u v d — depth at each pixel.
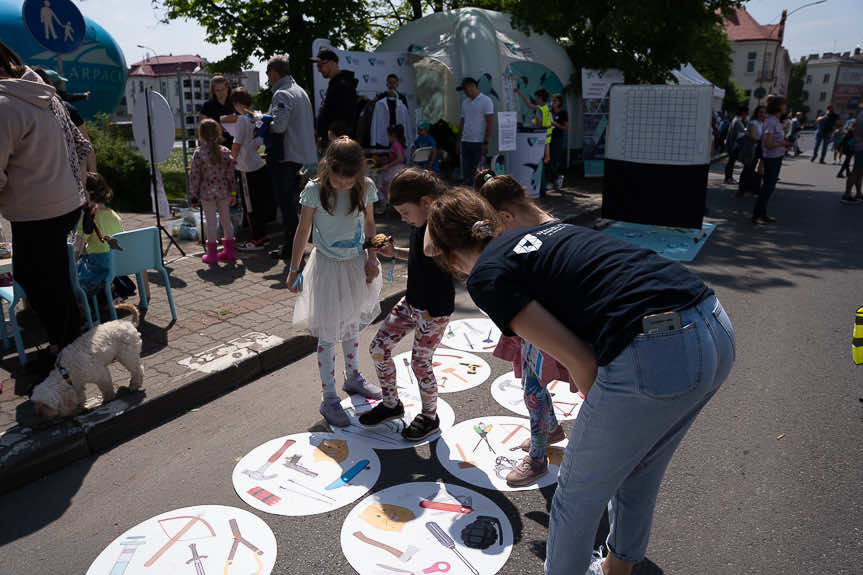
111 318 4.38
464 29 11.58
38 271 3.46
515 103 11.96
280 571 2.32
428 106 12.90
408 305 3.16
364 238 3.49
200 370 3.80
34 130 3.20
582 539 1.76
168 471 2.99
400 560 2.38
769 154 8.80
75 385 3.19
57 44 6.58
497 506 2.72
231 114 7.64
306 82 17.70
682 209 7.84
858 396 3.65
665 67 14.07
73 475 2.97
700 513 2.61
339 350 4.53
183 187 11.69
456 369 4.16
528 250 1.70
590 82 13.68
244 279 5.82
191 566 2.35
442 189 2.85
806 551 2.37
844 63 91.38
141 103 6.83
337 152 3.07
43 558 2.41
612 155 8.22
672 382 1.51
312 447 3.20
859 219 9.50
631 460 1.65
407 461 3.08
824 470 2.90
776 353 4.30
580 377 1.66
